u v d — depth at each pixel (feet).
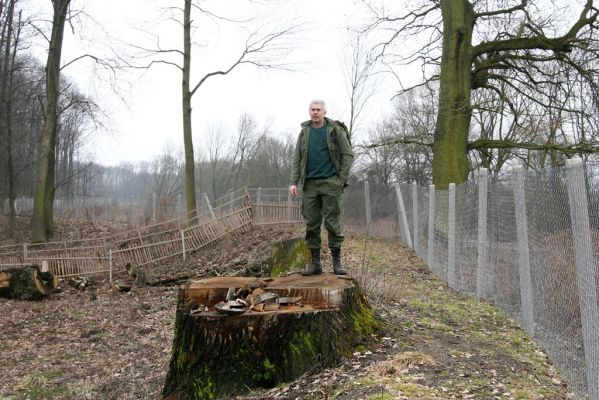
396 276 35.40
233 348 15.97
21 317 36.63
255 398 14.84
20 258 50.34
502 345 18.85
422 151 108.78
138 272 45.83
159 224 58.70
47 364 26.66
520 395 13.61
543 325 18.20
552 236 16.31
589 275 12.25
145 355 26.55
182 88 65.41
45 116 65.62
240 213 61.11
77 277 49.34
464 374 15.06
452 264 32.09
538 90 57.36
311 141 19.30
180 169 161.27
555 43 54.34
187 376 16.34
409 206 51.98
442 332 20.22
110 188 212.02
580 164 12.46
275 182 156.35
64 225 77.10
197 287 17.61
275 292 17.53
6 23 80.33
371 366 15.51
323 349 16.08
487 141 56.18
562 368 15.81
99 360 26.78
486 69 60.13
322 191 19.36
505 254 23.70
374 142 69.97
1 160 93.50
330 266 36.78
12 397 22.12
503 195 23.58
